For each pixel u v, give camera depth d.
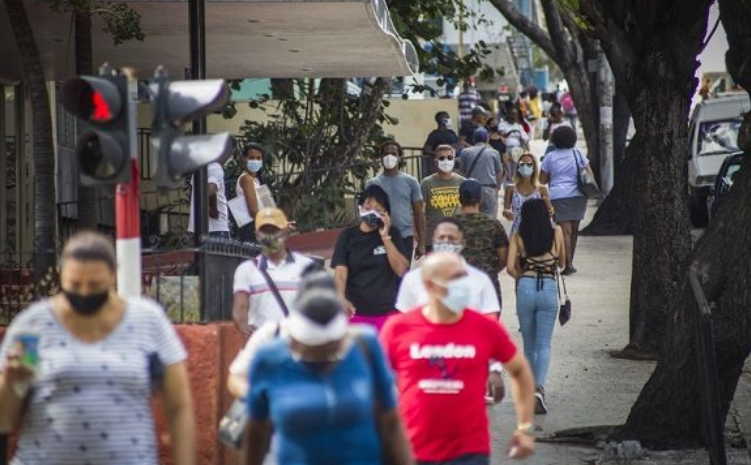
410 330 17.56
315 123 52.84
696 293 23.72
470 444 17.48
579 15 46.69
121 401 14.41
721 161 64.12
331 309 14.13
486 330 17.59
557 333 38.00
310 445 14.28
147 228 43.69
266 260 21.95
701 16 32.88
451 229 21.73
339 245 26.30
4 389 14.18
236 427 16.58
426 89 58.00
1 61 37.16
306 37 34.28
